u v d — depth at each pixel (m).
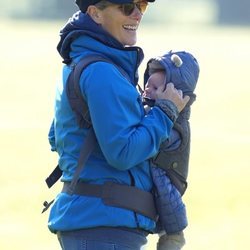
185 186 13.51
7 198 33.09
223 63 125.44
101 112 12.28
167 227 13.11
